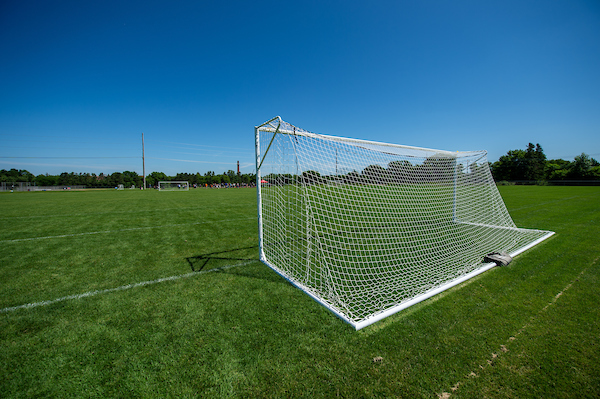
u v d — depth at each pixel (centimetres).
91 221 755
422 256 399
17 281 319
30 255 425
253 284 305
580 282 293
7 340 204
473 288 283
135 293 284
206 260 397
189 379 163
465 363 171
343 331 209
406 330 209
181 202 1355
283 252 423
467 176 620
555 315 227
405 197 616
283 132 334
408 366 169
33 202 1398
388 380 158
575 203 1027
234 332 210
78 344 199
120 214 899
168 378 164
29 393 154
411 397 146
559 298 257
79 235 572
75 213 927
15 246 482
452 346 188
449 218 652
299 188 330
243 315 236
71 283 312
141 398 150
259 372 167
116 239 536
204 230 625
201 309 248
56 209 1048
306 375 163
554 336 198
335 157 394
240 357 181
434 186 624
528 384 153
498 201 575
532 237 484
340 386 154
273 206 414
